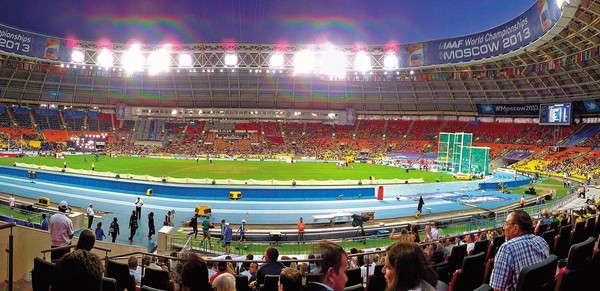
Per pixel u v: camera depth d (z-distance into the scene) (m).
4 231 9.97
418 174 62.44
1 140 83.38
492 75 76.56
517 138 83.62
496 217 28.42
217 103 104.00
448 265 8.94
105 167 59.28
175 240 22.39
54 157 73.06
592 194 42.28
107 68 61.47
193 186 39.81
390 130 98.94
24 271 10.58
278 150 95.38
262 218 30.92
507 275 5.08
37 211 29.22
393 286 3.70
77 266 2.83
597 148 67.38
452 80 88.06
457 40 58.75
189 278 4.24
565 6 35.59
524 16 47.88
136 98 103.06
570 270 5.51
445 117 96.31
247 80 100.25
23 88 93.69
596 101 67.88
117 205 34.19
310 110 103.25
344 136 99.88
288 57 54.75
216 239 24.92
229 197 38.22
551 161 70.50
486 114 89.50
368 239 25.27
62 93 98.25
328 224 29.23
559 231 11.12
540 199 40.06
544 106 75.19
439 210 34.62
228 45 57.03
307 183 44.97
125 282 7.89
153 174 52.41
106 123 100.56
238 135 101.38
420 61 62.25
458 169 61.94
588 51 53.09
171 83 101.56
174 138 100.06
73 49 55.03
